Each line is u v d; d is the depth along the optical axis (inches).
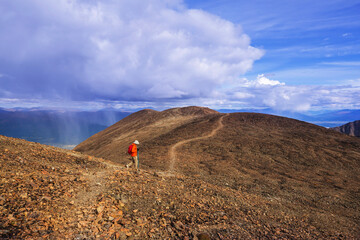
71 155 531.8
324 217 501.0
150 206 294.7
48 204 217.2
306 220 440.1
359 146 1400.1
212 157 1238.3
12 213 178.7
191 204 340.5
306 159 1204.5
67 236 172.6
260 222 341.1
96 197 275.9
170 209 303.6
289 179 925.8
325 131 1851.6
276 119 2337.6
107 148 2477.9
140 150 1513.3
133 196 313.4
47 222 181.9
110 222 218.4
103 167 478.6
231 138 1654.8
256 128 2005.4
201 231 253.3
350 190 816.9
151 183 405.1
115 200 277.7
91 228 197.2
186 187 451.2
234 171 1000.9
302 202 665.0
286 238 292.8
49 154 482.0
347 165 1121.4
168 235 225.1
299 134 1738.4
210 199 400.2
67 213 214.4
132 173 452.1
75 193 271.7
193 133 1959.9
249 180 882.8
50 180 285.7
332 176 982.4
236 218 327.0
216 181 822.5
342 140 1552.7
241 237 261.1
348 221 513.3
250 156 1247.5
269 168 1074.7
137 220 237.0
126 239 197.3
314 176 978.1
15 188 231.3
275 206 504.7
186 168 1008.9
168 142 1690.5
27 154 425.4
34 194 230.2
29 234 156.9
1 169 287.9
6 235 145.9
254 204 458.6
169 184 437.1
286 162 1167.6
